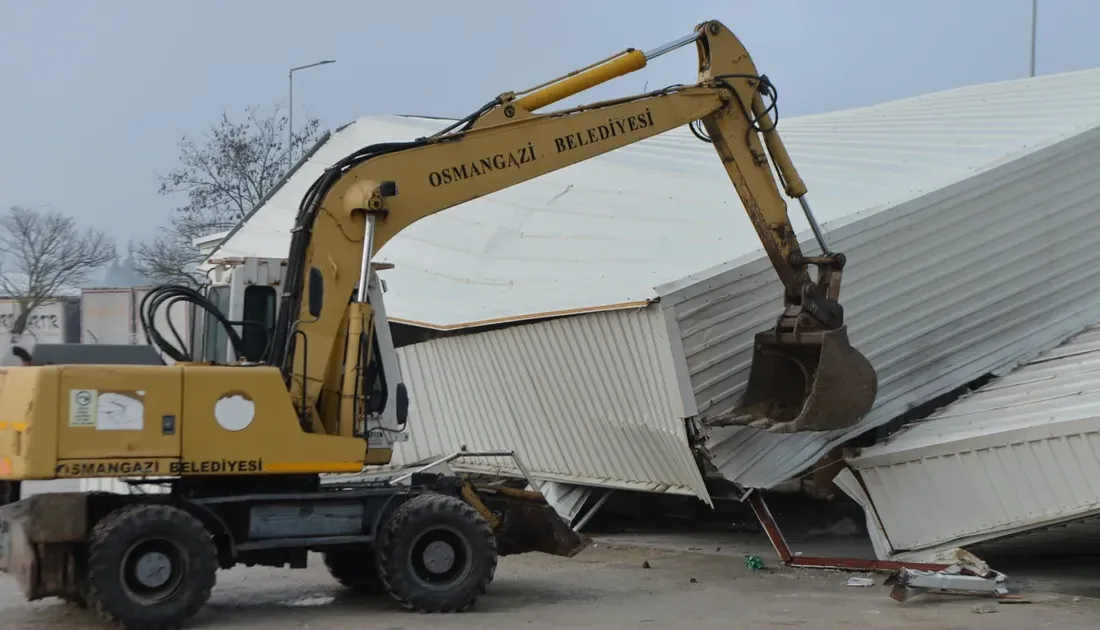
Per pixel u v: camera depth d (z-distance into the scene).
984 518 13.12
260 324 11.27
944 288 16.09
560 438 17.25
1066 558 14.54
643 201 21.66
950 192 16.16
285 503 10.76
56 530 9.77
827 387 12.43
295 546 10.72
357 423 10.87
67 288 54.19
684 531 18.58
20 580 9.96
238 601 11.93
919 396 15.76
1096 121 18.28
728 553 16.02
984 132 19.70
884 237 15.46
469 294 19.91
